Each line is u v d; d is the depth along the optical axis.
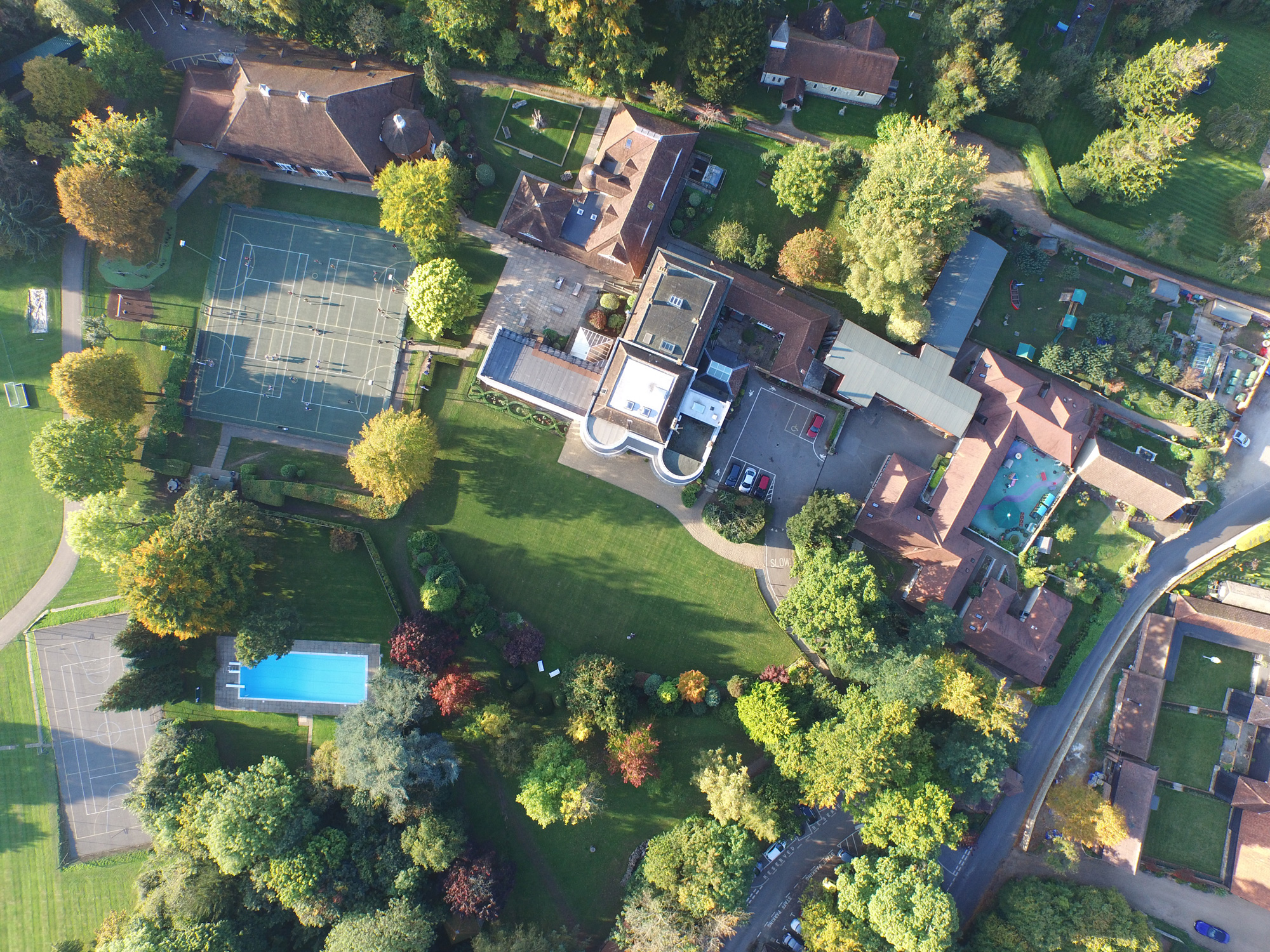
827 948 74.00
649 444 78.88
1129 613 85.38
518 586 84.12
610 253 80.25
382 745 72.62
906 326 77.69
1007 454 84.06
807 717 78.38
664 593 84.12
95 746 84.38
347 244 85.44
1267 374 84.81
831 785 72.19
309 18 80.44
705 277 78.44
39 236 82.31
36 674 84.50
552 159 85.69
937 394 80.44
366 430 78.75
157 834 78.06
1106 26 86.19
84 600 85.06
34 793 83.88
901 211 72.94
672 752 82.19
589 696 77.25
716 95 81.81
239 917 75.81
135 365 80.69
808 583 75.19
